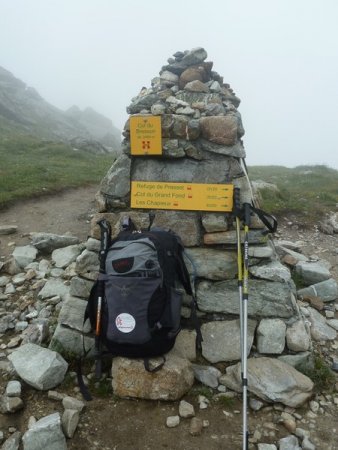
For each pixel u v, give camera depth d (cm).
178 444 159
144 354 175
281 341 191
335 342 233
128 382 176
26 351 195
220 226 197
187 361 185
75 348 200
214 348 194
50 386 182
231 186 195
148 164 204
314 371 195
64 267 312
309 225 464
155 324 167
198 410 174
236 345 193
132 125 198
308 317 249
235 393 182
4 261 336
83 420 167
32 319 243
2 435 160
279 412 174
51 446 152
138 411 173
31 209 486
